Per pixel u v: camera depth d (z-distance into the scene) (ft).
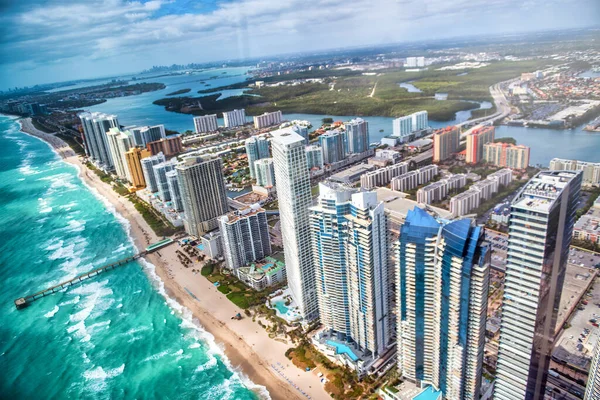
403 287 654.53
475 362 613.52
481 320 586.04
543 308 538.06
